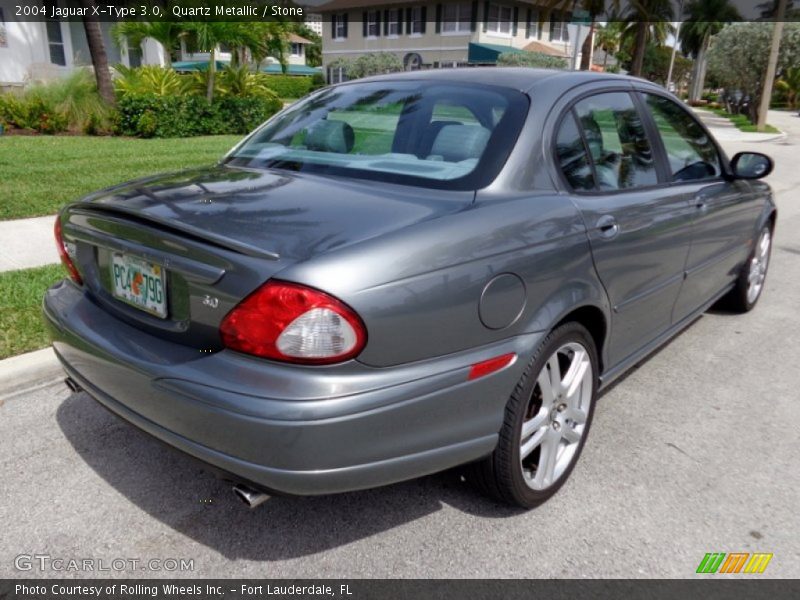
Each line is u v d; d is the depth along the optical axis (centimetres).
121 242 241
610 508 281
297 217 228
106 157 1079
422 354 219
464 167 264
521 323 246
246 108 1616
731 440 339
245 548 251
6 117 1393
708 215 385
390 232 218
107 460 303
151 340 234
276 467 204
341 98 336
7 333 400
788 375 422
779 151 2025
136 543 252
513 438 250
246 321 204
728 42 3594
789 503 288
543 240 253
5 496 276
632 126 340
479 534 262
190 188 267
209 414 207
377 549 253
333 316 199
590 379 294
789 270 684
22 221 678
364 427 207
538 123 280
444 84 314
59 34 2012
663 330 376
